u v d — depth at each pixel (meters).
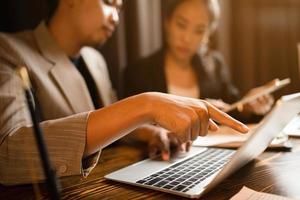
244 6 2.01
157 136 0.75
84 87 0.91
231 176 0.51
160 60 1.60
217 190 0.45
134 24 1.64
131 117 0.49
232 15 2.03
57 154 0.49
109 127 0.49
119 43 1.60
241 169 0.54
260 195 0.41
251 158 0.56
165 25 1.65
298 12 2.01
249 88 2.05
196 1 1.56
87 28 0.99
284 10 2.02
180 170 0.55
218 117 0.49
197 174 0.52
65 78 0.88
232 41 2.04
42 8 1.35
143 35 1.67
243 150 0.44
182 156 0.65
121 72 1.61
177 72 1.64
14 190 0.51
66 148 0.50
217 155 0.65
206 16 1.58
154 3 1.71
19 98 0.62
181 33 1.58
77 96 0.89
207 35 1.69
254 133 0.44
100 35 1.02
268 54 2.05
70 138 0.50
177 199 0.43
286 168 0.55
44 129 0.50
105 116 0.50
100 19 0.98
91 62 1.19
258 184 0.47
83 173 0.52
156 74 1.57
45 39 0.92
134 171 0.55
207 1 1.58
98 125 0.49
